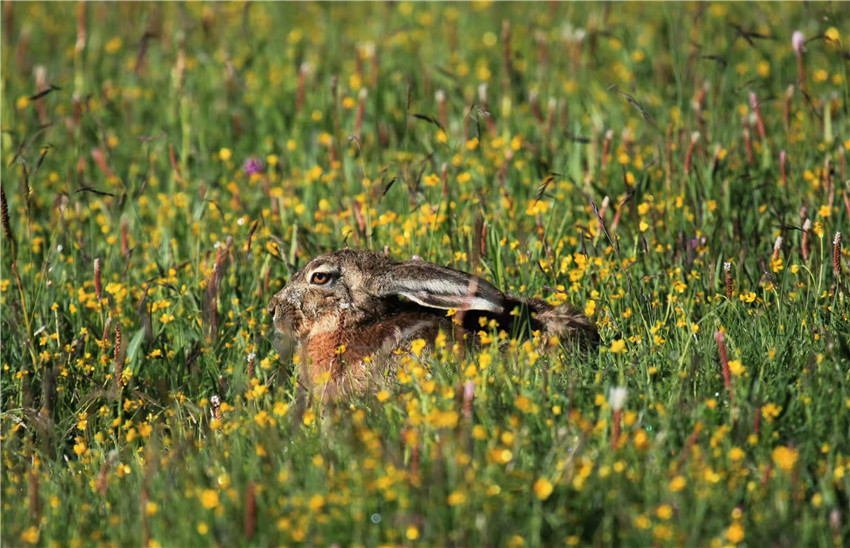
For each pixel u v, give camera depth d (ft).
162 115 61.77
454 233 42.34
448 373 31.55
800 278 38.32
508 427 28.19
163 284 39.09
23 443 33.14
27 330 37.78
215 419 32.48
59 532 27.45
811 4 66.74
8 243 45.06
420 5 82.64
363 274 36.91
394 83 63.36
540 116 52.65
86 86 65.41
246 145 58.23
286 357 36.32
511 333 35.42
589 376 31.32
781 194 45.93
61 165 56.70
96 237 48.49
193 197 51.42
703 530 24.76
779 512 25.11
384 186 46.80
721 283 39.40
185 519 25.90
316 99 61.21
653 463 26.66
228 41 73.97
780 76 61.57
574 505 25.58
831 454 26.76
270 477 27.40
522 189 49.62
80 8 64.75
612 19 73.20
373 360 35.01
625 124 57.11
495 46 70.85
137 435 33.78
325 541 24.95
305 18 79.51
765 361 31.04
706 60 60.44
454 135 54.70
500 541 24.82
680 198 43.73
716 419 28.48
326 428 30.19
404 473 25.54
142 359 38.78
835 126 53.01
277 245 43.50
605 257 41.45
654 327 33.47
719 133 52.01
